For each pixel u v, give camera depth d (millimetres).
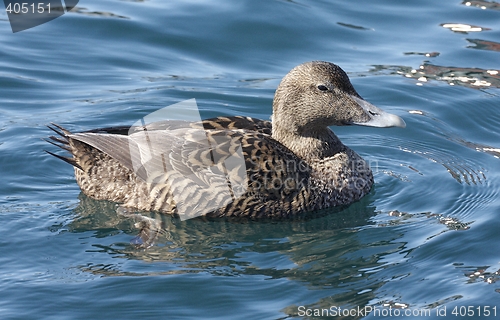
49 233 11320
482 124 15000
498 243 10844
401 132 14789
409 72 16500
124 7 18641
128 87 15789
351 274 10289
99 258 10695
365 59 16984
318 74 11977
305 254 10906
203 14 18359
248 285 10000
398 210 12188
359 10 18984
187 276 10195
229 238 11422
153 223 11641
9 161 13297
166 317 9336
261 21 18156
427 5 19234
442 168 13477
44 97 15336
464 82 16250
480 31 18109
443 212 11977
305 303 9586
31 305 9539
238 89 15852
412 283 9969
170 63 16766
